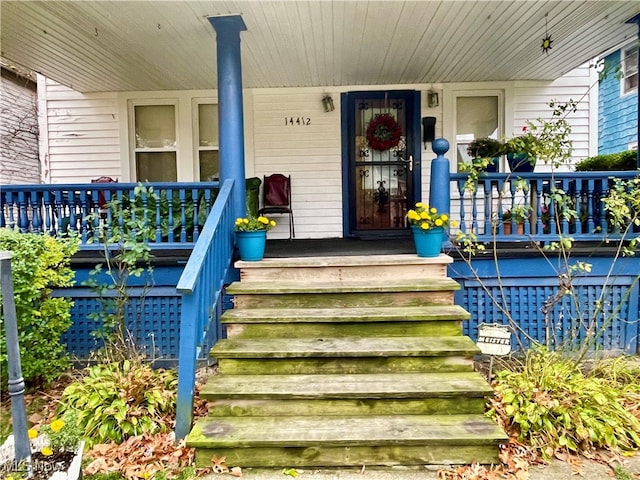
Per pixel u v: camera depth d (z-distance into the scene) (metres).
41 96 6.13
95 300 3.85
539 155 3.83
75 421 2.24
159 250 4.07
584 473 2.26
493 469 2.26
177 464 2.33
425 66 5.28
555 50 4.83
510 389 2.73
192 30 4.07
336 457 2.30
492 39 4.46
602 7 3.78
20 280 2.88
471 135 6.07
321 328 3.02
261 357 2.75
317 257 3.76
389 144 6.01
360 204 6.10
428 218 3.54
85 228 3.86
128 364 2.96
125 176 6.12
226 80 3.73
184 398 2.55
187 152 6.11
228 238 3.55
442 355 2.74
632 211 3.67
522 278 3.78
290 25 4.00
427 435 2.29
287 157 6.05
